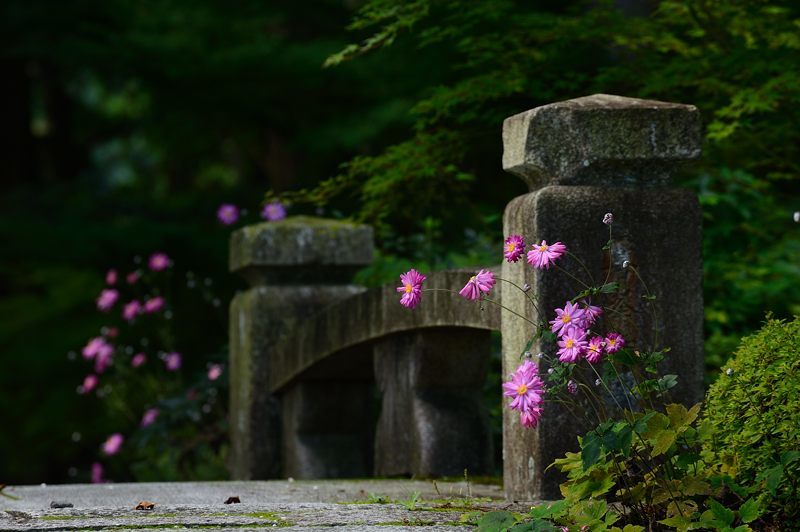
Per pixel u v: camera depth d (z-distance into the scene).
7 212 25.45
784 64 10.21
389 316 9.51
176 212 25.69
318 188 11.45
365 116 23.30
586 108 6.92
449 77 20.83
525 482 6.92
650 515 5.82
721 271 12.49
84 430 21.58
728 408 5.96
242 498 7.66
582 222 6.87
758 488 5.71
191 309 22.52
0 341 21.89
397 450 9.84
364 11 10.98
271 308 11.90
